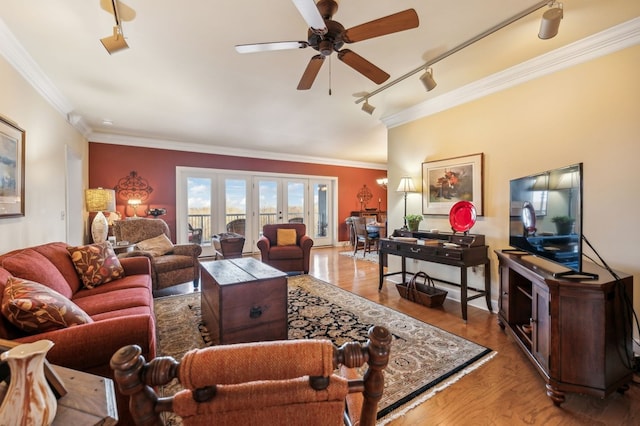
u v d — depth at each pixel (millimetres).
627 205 2127
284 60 2512
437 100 3424
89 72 2709
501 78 2816
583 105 2334
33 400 654
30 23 1976
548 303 1681
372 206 8555
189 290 3850
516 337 2176
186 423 530
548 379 1662
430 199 3600
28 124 2539
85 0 1763
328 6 1716
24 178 2383
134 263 2834
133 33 2107
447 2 1819
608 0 1802
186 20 1964
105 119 4172
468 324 2686
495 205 2967
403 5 1851
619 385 1613
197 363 503
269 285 2213
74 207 4297
